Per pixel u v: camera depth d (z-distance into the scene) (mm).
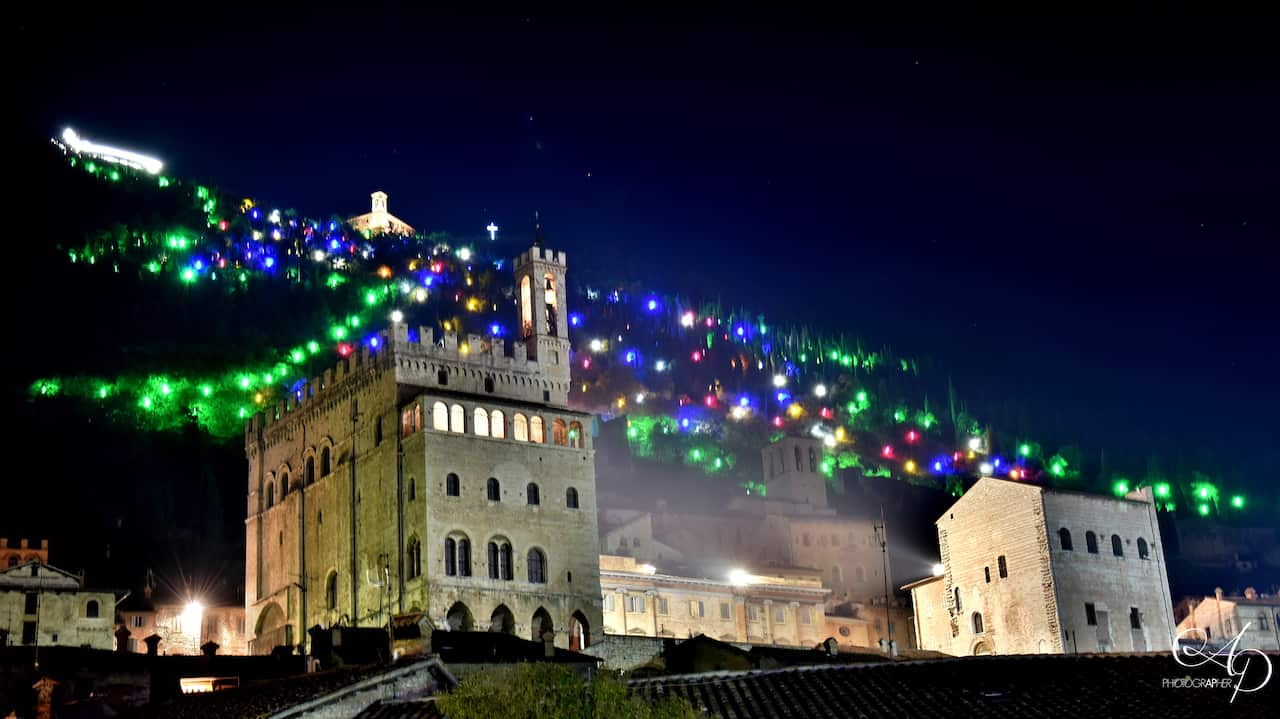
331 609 118188
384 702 61469
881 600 159250
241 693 70000
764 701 59219
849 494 197500
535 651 80938
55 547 156125
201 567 161000
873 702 57750
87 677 82875
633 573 127000
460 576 108438
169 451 185750
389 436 114438
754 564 151375
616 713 51250
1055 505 115750
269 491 131875
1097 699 54938
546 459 116188
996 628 117375
